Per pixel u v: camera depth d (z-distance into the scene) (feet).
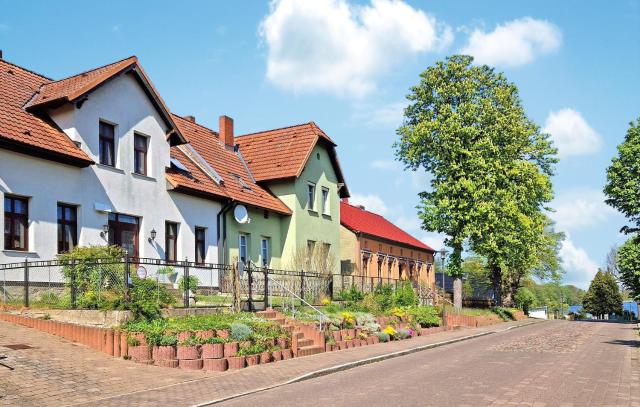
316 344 65.92
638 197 86.43
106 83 77.30
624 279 91.61
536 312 287.48
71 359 47.32
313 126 121.19
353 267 145.38
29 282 62.59
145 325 52.75
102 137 77.30
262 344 57.06
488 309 163.22
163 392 41.16
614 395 40.45
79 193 72.59
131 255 80.02
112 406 36.76
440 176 139.23
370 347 71.92
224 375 48.60
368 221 172.96
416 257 193.57
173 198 87.25
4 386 38.83
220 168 106.63
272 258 109.81
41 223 67.62
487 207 132.57
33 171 67.26
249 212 104.06
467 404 37.17
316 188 121.39
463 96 139.44
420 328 94.12
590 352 71.15
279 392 42.73
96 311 54.70
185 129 110.73
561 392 41.52
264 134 124.67
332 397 40.32
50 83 80.69
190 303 66.80
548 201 161.58
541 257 214.69
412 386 44.52
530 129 157.99
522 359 63.05
